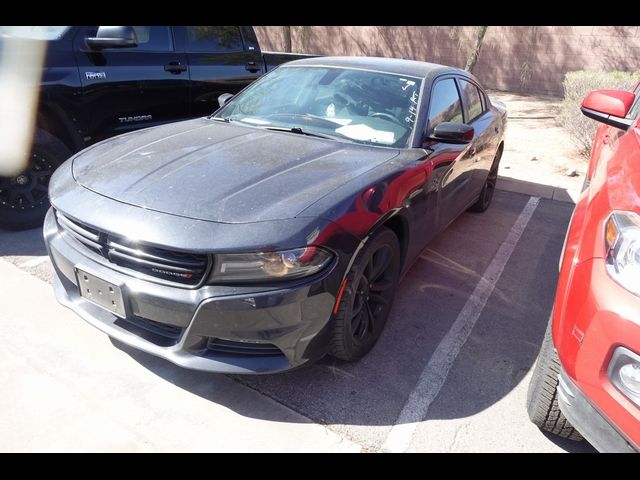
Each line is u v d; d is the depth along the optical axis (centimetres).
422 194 297
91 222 223
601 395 166
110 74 431
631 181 193
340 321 236
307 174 251
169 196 227
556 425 217
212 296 205
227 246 202
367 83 345
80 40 412
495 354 289
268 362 220
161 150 281
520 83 1354
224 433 221
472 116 427
